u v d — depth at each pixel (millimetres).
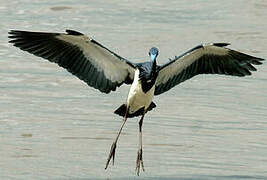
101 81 12812
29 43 12281
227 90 18422
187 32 23797
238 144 14828
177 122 16062
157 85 13367
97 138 14945
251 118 16406
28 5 26469
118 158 13984
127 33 23328
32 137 14789
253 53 21531
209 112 16750
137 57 20531
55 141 14625
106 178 12906
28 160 13578
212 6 27859
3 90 17625
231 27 24703
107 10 26328
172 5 27828
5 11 25422
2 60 19969
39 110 16422
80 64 12594
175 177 13062
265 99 17750
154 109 16891
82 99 17359
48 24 23984
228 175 13234
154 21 25141
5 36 22281
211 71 13344
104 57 12695
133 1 28172
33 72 19109
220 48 13023
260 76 19578
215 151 14438
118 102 17297
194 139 15055
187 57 13148
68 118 16016
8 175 12812
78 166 13422
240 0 28859
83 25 24031
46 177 12773
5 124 15453
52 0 27359
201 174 13266
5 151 13977
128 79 13023
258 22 25469
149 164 13719
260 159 14094
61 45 12438
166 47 21812
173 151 14391
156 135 15266
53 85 18219
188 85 18797
